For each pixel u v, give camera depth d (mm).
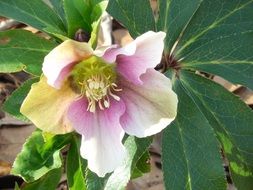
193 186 124
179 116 127
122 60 103
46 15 123
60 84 102
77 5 114
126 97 108
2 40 120
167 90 103
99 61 106
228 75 129
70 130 108
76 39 117
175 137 125
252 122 130
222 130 131
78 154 127
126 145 122
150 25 130
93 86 107
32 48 121
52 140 125
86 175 122
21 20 120
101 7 112
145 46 99
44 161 125
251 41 131
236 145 131
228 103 130
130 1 128
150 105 107
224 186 125
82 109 108
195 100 130
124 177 121
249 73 129
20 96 120
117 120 108
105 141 108
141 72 101
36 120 104
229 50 131
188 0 131
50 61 95
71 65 103
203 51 131
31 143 124
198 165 125
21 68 119
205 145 125
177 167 124
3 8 120
